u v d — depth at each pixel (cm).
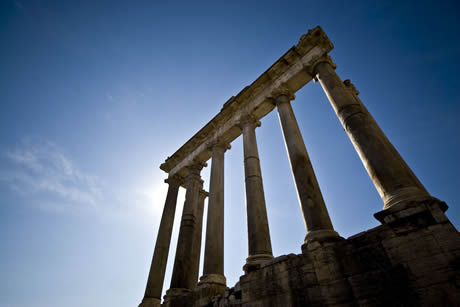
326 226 1131
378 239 896
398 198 905
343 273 916
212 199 1883
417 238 811
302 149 1472
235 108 2214
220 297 1316
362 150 1124
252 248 1366
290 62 1900
